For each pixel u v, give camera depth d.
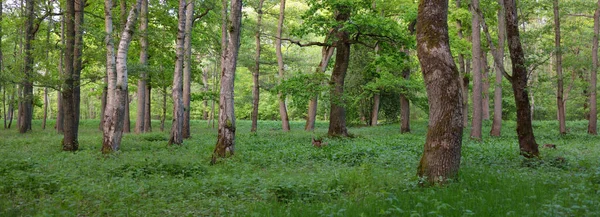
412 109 49.25
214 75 43.06
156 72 21.20
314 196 7.50
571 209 5.64
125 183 8.70
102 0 24.14
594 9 27.03
